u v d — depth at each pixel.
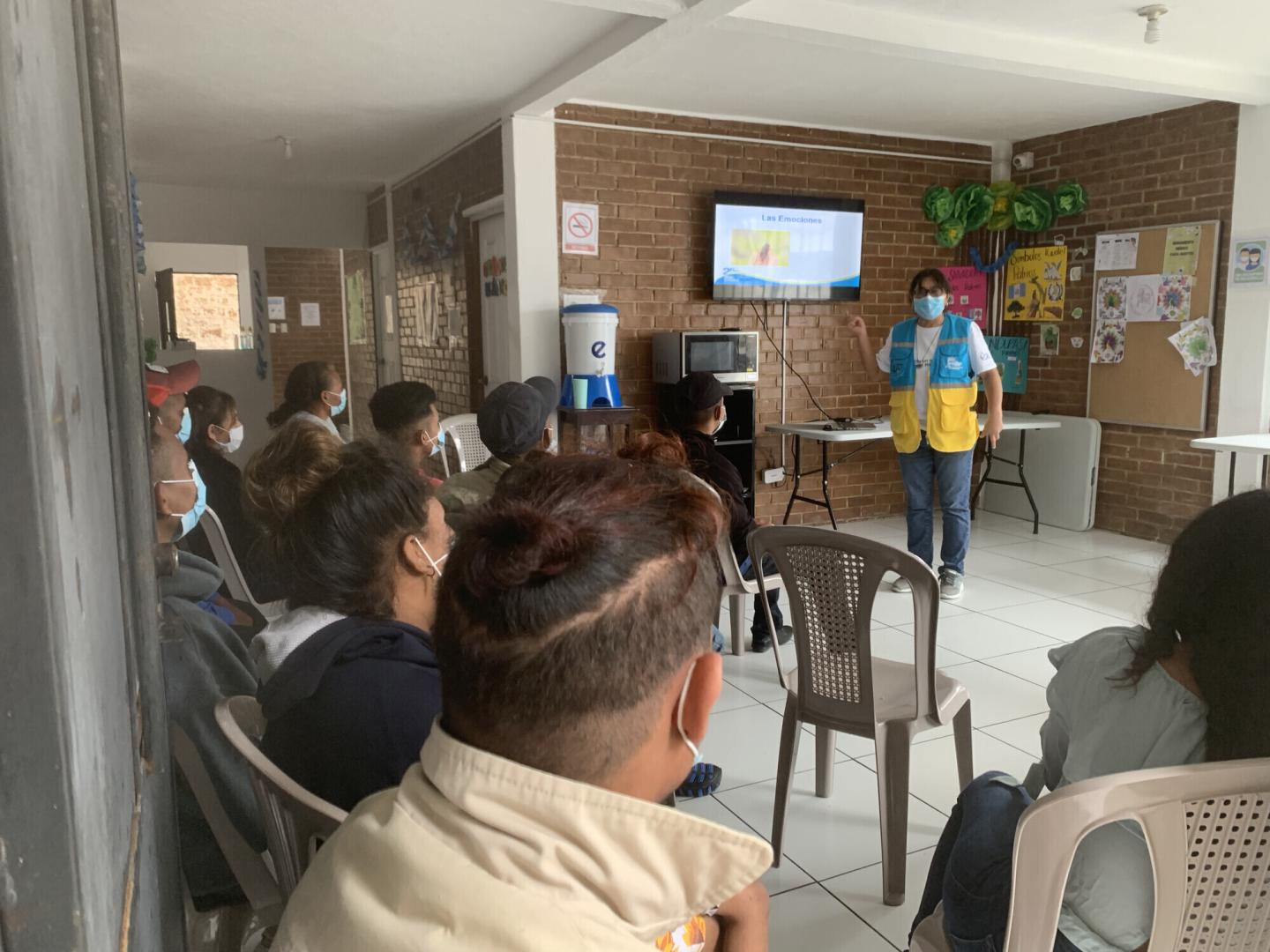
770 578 3.53
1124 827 1.05
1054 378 5.85
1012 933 1.05
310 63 4.05
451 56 3.98
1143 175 5.26
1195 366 5.00
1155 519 5.31
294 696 1.18
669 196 5.22
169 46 3.81
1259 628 0.99
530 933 0.49
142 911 0.56
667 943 0.74
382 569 1.31
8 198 0.31
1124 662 1.16
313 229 7.80
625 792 0.58
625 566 0.55
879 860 2.20
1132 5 3.54
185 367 2.09
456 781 0.53
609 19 3.52
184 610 1.60
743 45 3.98
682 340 4.95
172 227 7.33
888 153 5.73
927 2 3.48
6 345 0.32
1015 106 5.06
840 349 5.81
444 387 6.36
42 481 0.33
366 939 0.51
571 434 4.96
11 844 0.35
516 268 4.89
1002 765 2.64
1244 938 1.00
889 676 2.27
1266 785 0.94
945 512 4.30
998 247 6.11
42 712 0.34
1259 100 4.54
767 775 2.63
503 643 0.54
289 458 1.65
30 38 0.36
